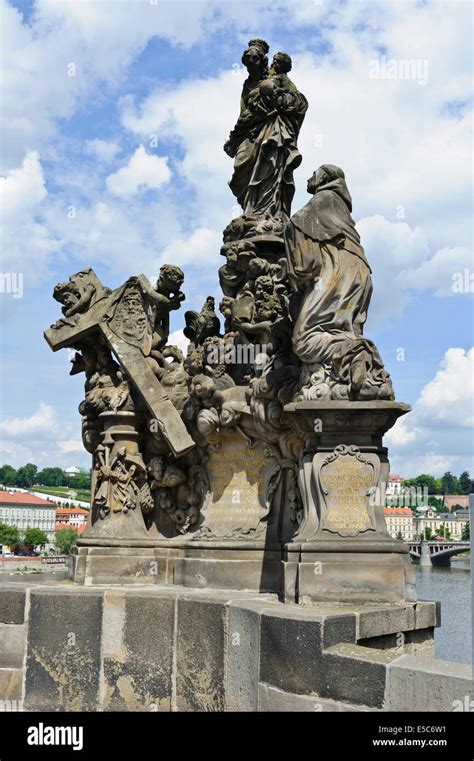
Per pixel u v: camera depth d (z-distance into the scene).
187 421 10.01
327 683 6.39
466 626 13.31
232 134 11.27
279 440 9.22
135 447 10.28
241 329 9.97
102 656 8.38
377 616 7.13
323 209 8.48
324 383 8.16
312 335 8.30
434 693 5.65
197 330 10.59
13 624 8.66
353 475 7.96
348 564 7.69
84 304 10.58
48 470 118.56
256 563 9.26
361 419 7.99
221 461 9.91
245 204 11.10
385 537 7.83
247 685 7.22
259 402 9.13
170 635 8.17
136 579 9.78
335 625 6.70
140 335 10.45
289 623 6.79
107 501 10.14
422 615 7.73
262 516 9.44
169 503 10.14
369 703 6.03
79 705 8.34
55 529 90.94
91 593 8.53
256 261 10.17
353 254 8.49
